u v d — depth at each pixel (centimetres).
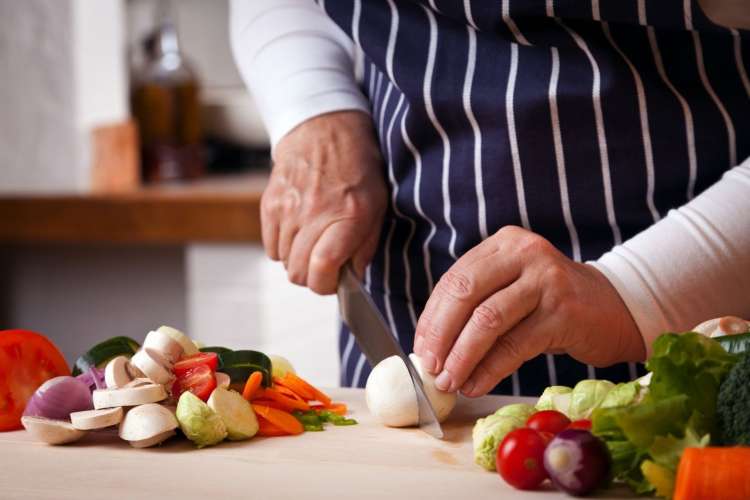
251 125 339
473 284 102
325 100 137
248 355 108
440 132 125
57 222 286
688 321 106
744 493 74
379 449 98
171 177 313
